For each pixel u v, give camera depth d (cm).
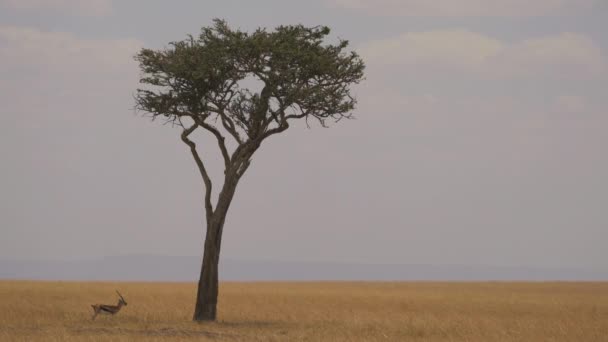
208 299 10581
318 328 9538
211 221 10681
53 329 8606
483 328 9594
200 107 10631
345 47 11050
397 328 9575
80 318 10506
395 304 15600
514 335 8775
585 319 11362
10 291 16775
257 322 10656
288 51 10369
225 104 10706
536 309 14175
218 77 10388
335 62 10862
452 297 18638
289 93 10462
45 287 19938
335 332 8969
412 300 16912
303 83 10856
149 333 8425
